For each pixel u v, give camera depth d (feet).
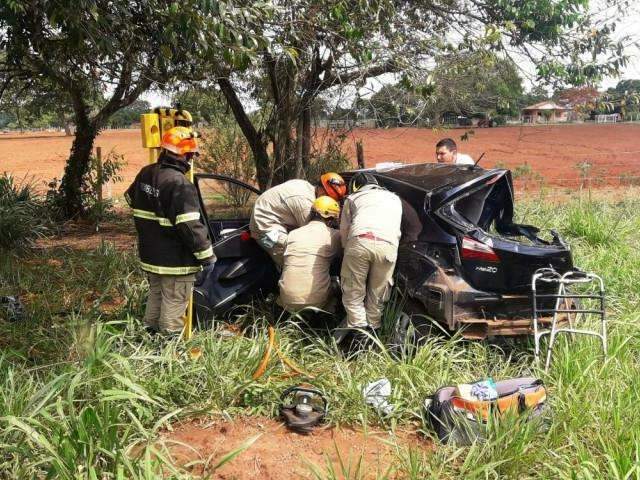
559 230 30.55
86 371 13.02
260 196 18.44
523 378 13.66
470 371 15.71
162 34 20.58
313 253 17.10
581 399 13.83
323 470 11.80
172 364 14.47
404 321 16.72
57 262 26.21
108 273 23.24
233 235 18.72
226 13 17.63
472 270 16.01
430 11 29.25
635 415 13.09
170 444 12.40
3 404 11.80
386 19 24.61
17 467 10.88
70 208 40.50
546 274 15.98
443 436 12.76
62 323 17.87
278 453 12.31
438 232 16.34
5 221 28.07
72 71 27.32
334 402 13.87
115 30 20.54
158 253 15.92
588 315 18.79
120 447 11.23
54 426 11.50
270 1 20.97
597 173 76.43
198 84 31.42
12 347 16.30
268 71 30.89
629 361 16.21
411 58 24.94
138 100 41.55
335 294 17.81
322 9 23.95
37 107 49.08
